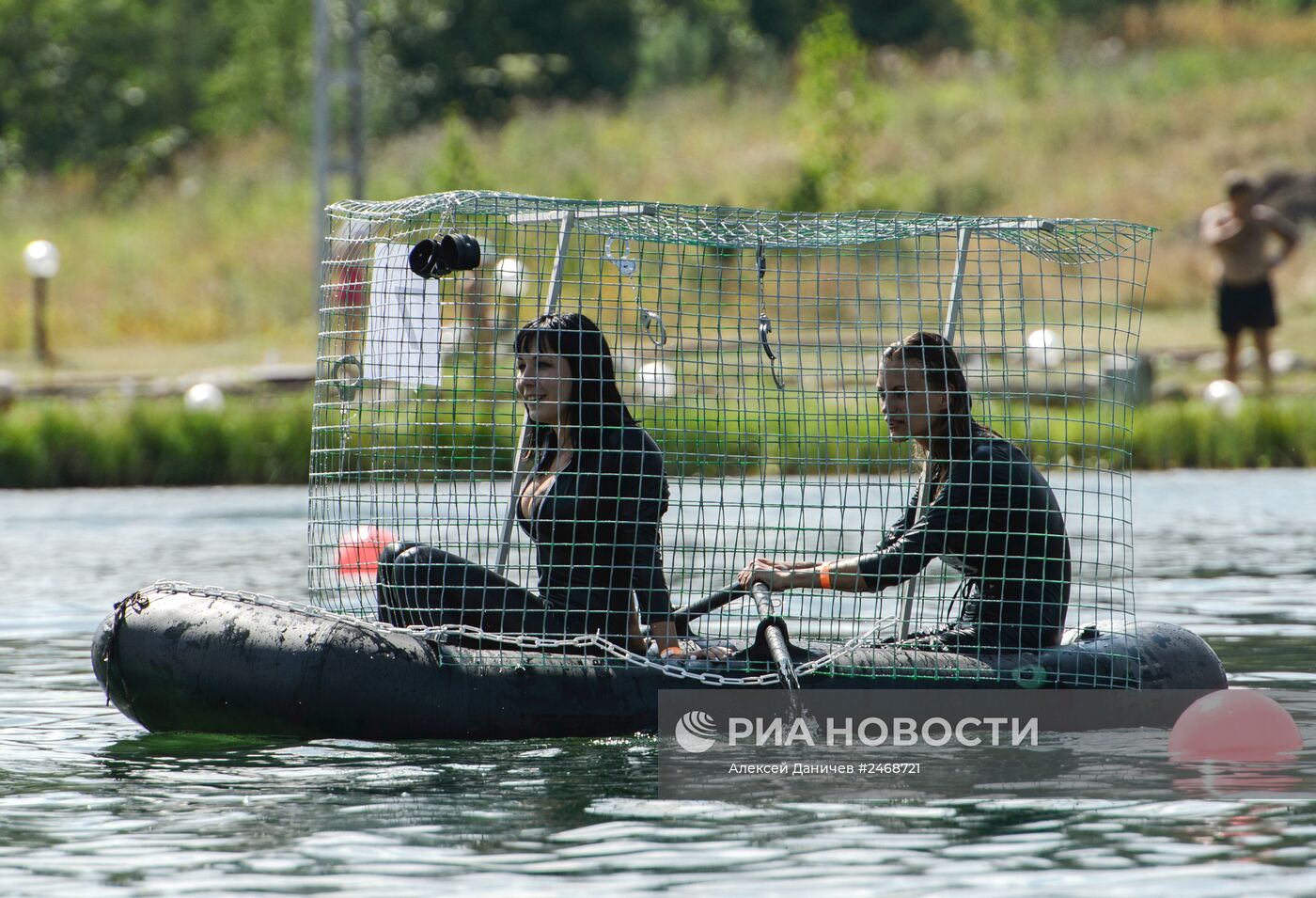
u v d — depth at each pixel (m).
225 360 88.38
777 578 21.75
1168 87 132.75
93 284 104.56
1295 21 150.88
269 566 39.47
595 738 20.41
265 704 20.50
